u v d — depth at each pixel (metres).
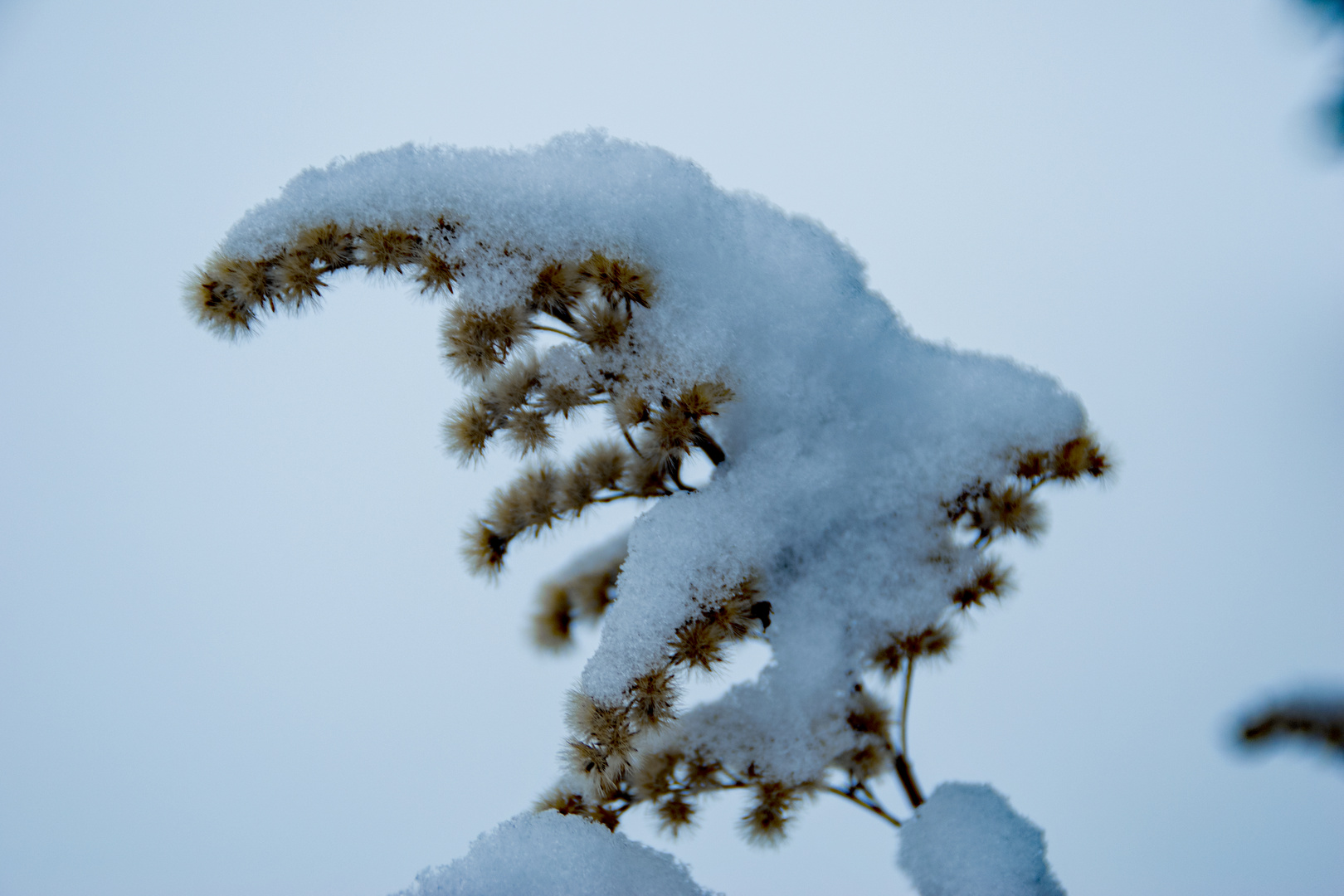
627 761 0.20
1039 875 0.20
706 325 0.20
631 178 0.20
